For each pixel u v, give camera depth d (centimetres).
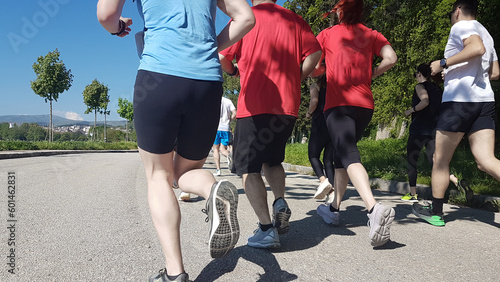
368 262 253
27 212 381
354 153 302
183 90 180
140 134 186
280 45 273
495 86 859
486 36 357
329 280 218
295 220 388
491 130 349
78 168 951
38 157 1502
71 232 311
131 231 318
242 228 342
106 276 215
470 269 244
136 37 203
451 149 366
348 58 314
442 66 352
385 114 2092
